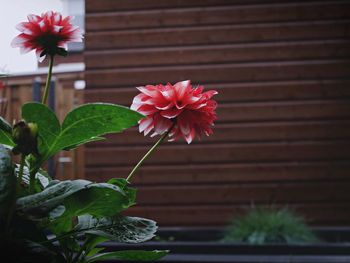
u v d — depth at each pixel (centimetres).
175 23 349
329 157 343
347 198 340
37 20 68
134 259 69
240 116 346
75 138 62
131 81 349
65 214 63
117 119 59
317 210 341
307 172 343
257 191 343
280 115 345
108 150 349
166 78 348
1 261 54
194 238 308
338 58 345
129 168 347
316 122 345
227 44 347
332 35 345
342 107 344
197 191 345
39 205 55
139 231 64
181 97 67
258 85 346
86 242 67
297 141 345
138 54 350
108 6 352
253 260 205
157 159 347
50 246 62
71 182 60
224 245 218
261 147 345
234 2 348
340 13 345
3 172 55
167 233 312
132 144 348
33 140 55
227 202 343
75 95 359
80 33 70
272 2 347
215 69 347
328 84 345
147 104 68
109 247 162
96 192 60
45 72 353
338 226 338
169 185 346
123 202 62
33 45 70
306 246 221
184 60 347
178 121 68
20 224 59
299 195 342
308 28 345
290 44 346
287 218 294
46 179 70
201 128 70
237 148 345
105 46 351
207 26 348
